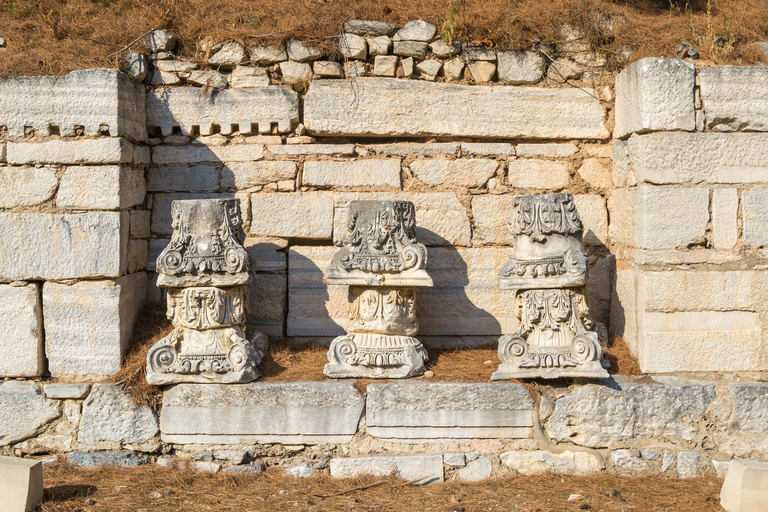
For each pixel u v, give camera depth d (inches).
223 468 192.2
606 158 235.8
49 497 173.3
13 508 163.8
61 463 192.9
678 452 197.0
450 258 232.1
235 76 228.1
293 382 197.5
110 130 201.8
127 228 210.1
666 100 205.2
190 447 195.9
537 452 195.0
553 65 233.5
